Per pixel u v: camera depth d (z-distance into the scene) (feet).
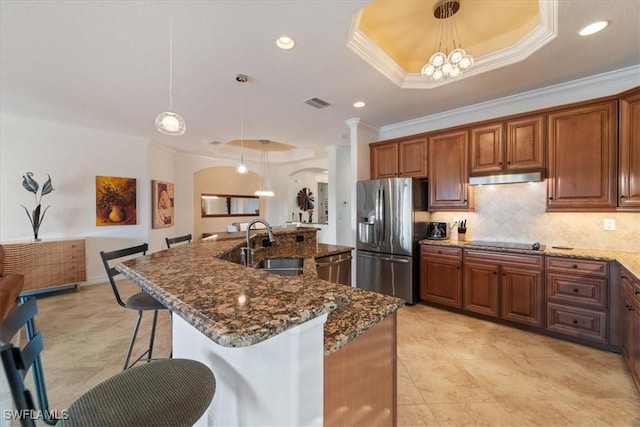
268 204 28.66
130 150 16.26
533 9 7.27
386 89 9.91
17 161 13.01
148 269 4.35
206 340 4.16
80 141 14.57
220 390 3.88
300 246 11.57
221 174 26.03
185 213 21.38
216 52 7.48
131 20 6.19
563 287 8.66
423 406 6.04
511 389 6.58
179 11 5.91
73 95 10.28
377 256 12.72
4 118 12.62
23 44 7.07
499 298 9.86
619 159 8.11
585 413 5.81
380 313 3.82
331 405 3.13
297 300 2.80
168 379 3.24
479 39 8.59
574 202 8.92
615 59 8.09
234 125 14.08
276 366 2.77
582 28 6.68
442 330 9.64
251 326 2.22
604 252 8.77
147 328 9.71
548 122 9.41
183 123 6.72
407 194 11.85
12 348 2.38
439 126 12.85
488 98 10.87
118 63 8.03
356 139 13.46
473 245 10.58
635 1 5.79
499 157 10.42
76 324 9.97
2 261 9.78
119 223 15.79
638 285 6.23
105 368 7.29
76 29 6.48
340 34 6.75
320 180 32.48
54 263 12.88
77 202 14.51
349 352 3.38
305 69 8.41
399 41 8.64
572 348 8.38
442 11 7.30
